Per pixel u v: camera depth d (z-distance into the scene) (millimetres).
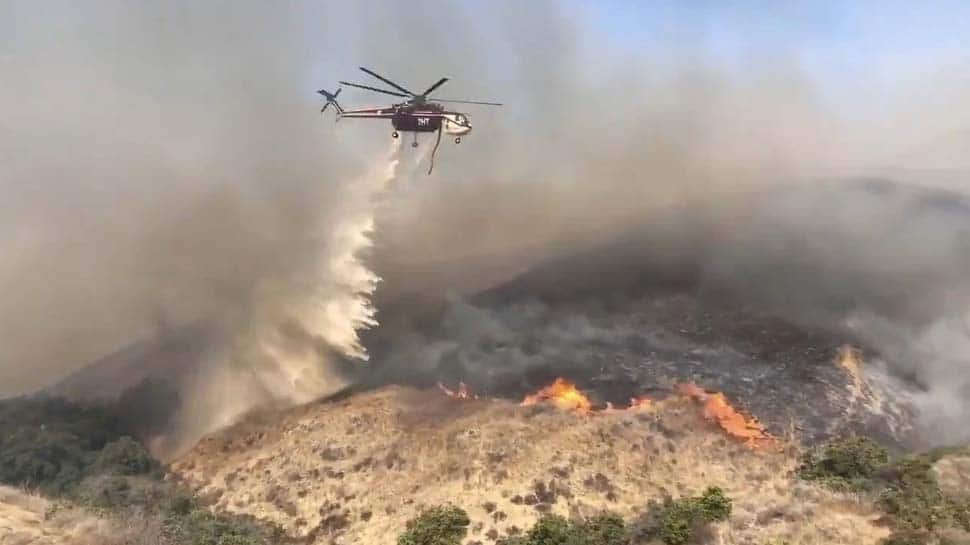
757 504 29578
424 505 32844
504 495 32750
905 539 24672
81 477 36406
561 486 33062
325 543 31469
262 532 31656
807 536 26125
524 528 30312
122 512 30750
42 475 36469
